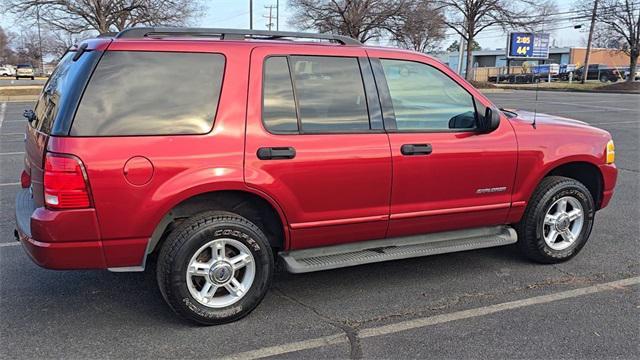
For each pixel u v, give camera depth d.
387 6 41.81
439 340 3.36
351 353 3.21
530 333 3.45
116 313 3.70
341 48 3.80
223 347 3.27
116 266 3.27
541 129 4.44
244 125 3.42
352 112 3.76
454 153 4.02
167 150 3.22
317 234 3.75
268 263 3.61
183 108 3.31
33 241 3.15
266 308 3.80
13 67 73.00
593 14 42.66
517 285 4.22
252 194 3.50
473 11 43.06
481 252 4.98
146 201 3.19
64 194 3.05
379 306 3.84
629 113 19.36
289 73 3.60
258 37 3.71
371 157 3.74
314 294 4.04
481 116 4.17
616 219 6.06
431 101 4.02
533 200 4.49
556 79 53.53
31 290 4.06
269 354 3.19
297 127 3.58
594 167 4.73
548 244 4.58
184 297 3.36
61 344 3.29
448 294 4.05
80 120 3.09
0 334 3.39
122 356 3.16
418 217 4.03
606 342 3.35
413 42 47.94
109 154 3.11
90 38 3.54
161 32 3.47
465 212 4.20
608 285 4.22
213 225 3.38
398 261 4.73
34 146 3.43
